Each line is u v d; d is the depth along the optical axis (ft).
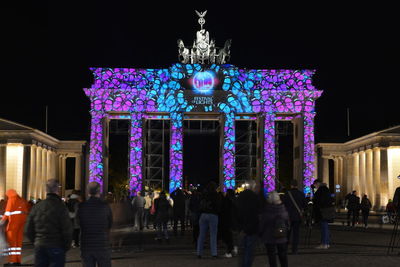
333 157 374.63
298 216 94.89
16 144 290.15
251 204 66.80
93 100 293.84
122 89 294.05
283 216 65.26
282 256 65.16
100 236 53.72
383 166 297.12
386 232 151.43
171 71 295.07
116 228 172.96
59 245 52.90
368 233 147.02
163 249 108.06
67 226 53.01
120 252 102.78
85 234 53.62
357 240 123.34
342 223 194.59
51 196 53.83
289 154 448.24
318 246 104.78
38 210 53.11
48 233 52.65
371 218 241.35
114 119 326.24
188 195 174.60
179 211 144.05
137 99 294.25
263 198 67.36
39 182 314.96
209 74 295.28
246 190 67.62
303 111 297.94
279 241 64.59
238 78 296.92
